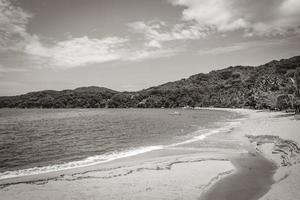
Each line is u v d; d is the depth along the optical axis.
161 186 16.73
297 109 88.88
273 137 32.50
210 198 14.92
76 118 96.31
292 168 18.98
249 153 27.09
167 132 48.00
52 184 17.23
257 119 68.00
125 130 53.03
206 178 18.38
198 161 23.45
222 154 26.72
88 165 23.44
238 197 15.12
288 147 25.81
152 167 21.59
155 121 75.25
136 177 18.69
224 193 15.67
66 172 20.88
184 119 80.69
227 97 186.75
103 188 16.39
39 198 14.81
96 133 48.53
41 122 78.44
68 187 16.62
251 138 35.88
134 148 32.25
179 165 22.11
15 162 25.27
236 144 32.62
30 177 19.56
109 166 22.64
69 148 32.88
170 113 122.06
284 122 51.69
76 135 45.94
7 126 65.62
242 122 61.66
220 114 103.94
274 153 25.39
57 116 113.06
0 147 33.75
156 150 30.09
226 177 18.72
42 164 24.33
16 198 14.81
